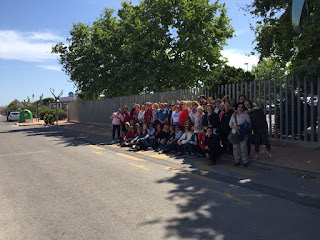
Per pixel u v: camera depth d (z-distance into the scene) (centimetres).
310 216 380
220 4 1933
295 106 924
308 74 834
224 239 323
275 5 1065
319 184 520
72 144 1236
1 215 420
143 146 1000
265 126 714
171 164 744
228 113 769
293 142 891
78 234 348
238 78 1619
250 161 726
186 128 852
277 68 1535
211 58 2009
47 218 403
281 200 445
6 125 3039
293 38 1088
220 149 737
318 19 845
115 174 651
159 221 379
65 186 563
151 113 1109
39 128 2347
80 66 2469
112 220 388
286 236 326
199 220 378
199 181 570
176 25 1922
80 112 2783
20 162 844
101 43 2320
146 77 1958
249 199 455
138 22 2089
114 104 2127
